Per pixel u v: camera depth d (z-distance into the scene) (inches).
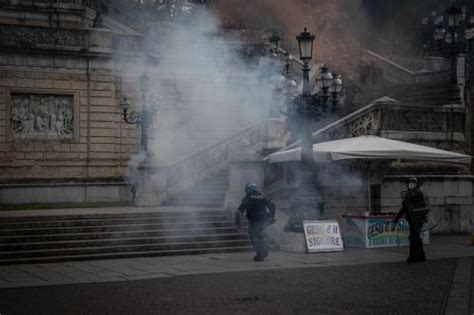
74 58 1305.4
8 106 1253.1
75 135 1302.9
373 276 604.4
